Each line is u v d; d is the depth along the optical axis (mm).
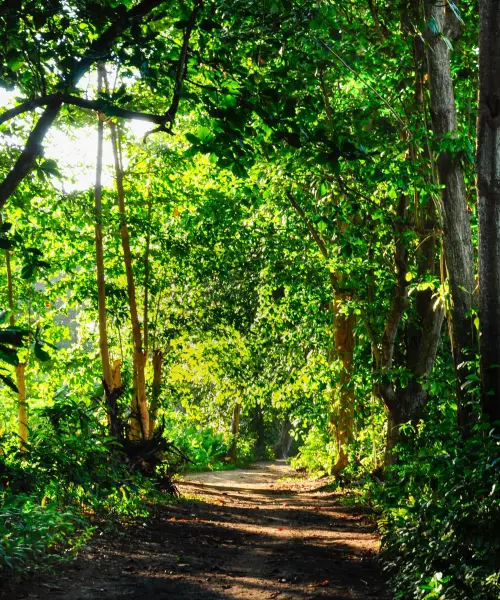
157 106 14656
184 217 17766
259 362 23281
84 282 17562
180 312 19625
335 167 6152
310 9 6895
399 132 13453
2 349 4629
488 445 7184
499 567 6023
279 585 7145
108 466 11234
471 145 10125
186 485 21672
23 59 6312
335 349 21406
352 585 7164
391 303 16469
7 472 8672
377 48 11984
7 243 5730
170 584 6992
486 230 8586
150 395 18938
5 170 9258
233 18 7016
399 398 15672
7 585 6332
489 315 8539
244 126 5949
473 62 11898
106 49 6039
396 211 14648
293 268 18703
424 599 5832
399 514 9203
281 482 25906
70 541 8039
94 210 13516
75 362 17703
